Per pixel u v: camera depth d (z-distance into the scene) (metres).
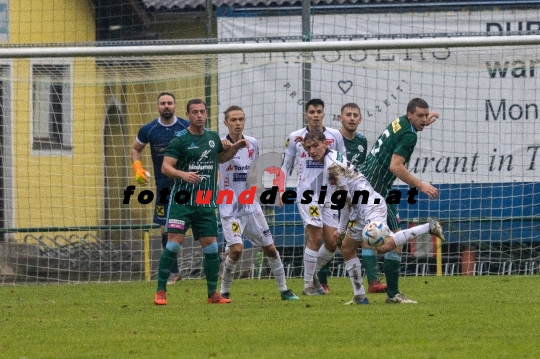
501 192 56.88
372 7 59.12
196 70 53.47
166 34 70.19
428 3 59.00
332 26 59.25
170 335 27.27
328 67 56.84
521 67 54.53
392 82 57.00
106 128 64.50
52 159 60.47
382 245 33.19
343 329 27.69
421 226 33.31
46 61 55.59
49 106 60.19
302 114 57.09
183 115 63.19
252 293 43.00
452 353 23.03
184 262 56.97
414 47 41.94
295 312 32.66
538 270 56.31
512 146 56.88
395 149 33.53
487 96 56.94
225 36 59.81
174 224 36.72
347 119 43.88
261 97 57.25
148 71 54.19
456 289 42.78
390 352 23.33
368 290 42.38
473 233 56.03
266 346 24.69
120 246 56.75
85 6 66.56
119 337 27.14
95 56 44.41
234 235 38.53
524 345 24.22
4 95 58.66
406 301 35.34
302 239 55.97
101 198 62.41
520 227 56.12
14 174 59.38
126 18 68.88
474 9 58.44
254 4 66.62
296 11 59.44
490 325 28.25
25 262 57.59
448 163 57.28
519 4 57.88
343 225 34.41
